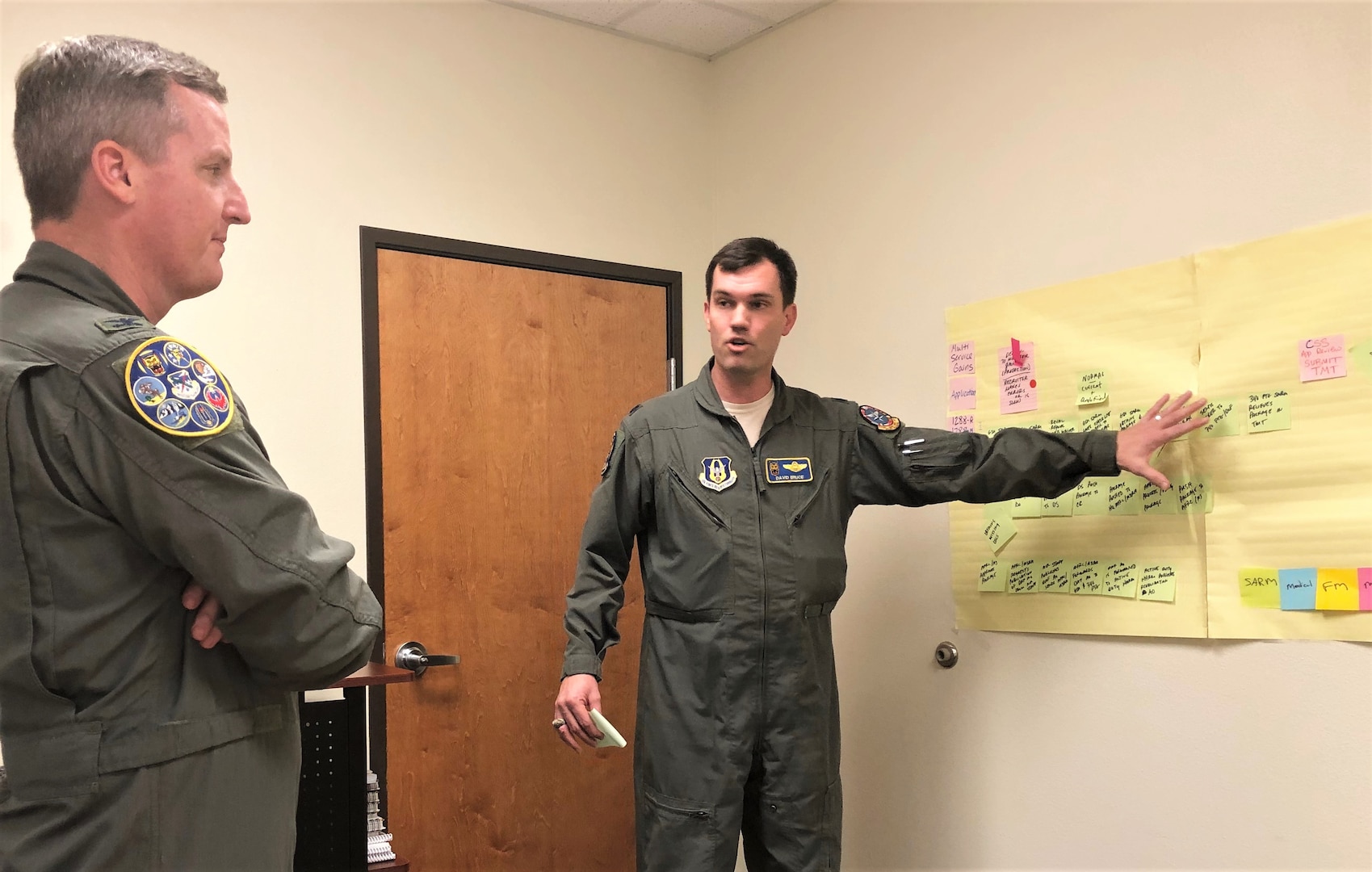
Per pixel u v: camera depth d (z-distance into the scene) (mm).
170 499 1032
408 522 2600
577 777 2818
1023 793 2324
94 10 2293
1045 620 2277
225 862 1086
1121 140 2207
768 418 2148
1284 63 1949
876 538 2680
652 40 3148
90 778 1012
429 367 2664
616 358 3010
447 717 2617
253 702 1144
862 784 2682
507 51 2871
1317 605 1855
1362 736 1808
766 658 2031
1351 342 1834
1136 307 2150
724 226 3227
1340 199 1865
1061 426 2270
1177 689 2068
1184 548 2051
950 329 2529
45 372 1027
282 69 2504
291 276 2477
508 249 2818
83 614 1024
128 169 1098
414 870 2535
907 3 2691
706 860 1978
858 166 2797
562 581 2838
